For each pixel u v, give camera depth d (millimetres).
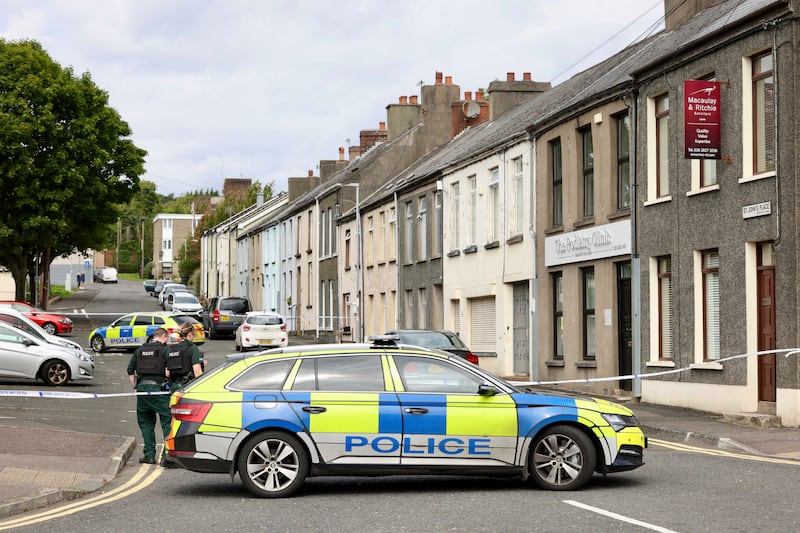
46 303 69938
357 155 74812
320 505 12062
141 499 12844
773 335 20406
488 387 12891
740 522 10398
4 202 60625
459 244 39531
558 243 30312
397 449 12695
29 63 60531
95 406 25781
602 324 27422
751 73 21125
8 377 29531
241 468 12734
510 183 34281
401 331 27000
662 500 11859
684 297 23406
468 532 10102
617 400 25562
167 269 171125
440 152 50594
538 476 12805
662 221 24406
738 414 20125
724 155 21734
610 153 27219
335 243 60781
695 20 27719
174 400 13070
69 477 14258
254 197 126688
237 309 59344
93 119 62250
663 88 24406
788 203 19625
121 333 46406
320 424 12711
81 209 63875
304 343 56906
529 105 41219
